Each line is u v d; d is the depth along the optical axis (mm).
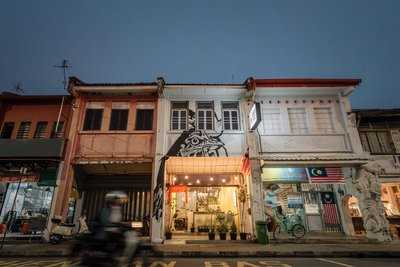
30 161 13258
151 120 14586
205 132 14156
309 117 14602
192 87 14430
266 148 13789
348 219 13633
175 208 16219
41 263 7555
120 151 13742
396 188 14469
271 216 13180
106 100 14953
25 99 14953
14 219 12875
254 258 8734
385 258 8883
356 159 13508
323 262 7828
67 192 13000
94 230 3945
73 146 13742
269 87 14375
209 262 7762
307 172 13648
